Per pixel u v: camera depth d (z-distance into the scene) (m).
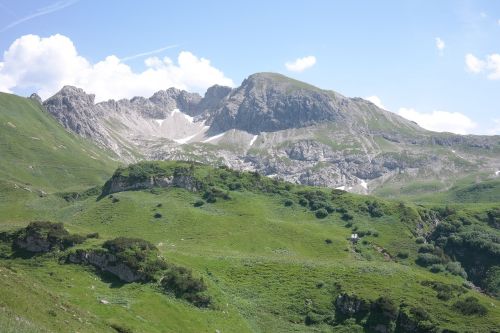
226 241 184.38
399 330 111.50
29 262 116.44
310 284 131.50
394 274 139.50
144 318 94.50
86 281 107.94
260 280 133.88
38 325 55.03
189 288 110.50
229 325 104.88
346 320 116.94
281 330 112.50
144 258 115.50
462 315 114.38
